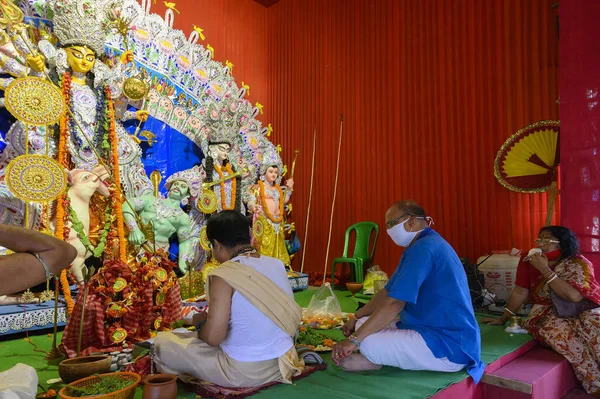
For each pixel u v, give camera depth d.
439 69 5.24
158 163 5.26
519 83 4.60
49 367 2.46
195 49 5.73
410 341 2.17
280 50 7.14
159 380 1.78
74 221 3.73
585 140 3.68
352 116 6.13
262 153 6.38
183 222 4.86
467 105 4.98
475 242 4.87
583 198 3.66
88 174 3.97
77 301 2.57
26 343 3.03
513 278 4.05
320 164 6.48
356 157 6.05
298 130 6.81
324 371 2.24
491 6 4.86
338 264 6.11
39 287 3.92
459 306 2.19
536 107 4.49
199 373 1.95
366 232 5.77
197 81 5.70
